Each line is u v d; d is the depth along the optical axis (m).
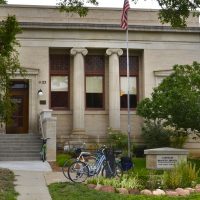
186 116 22.88
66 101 32.88
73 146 29.72
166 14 17.95
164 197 13.23
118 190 14.34
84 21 32.97
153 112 25.00
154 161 20.47
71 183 15.94
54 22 32.12
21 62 31.58
